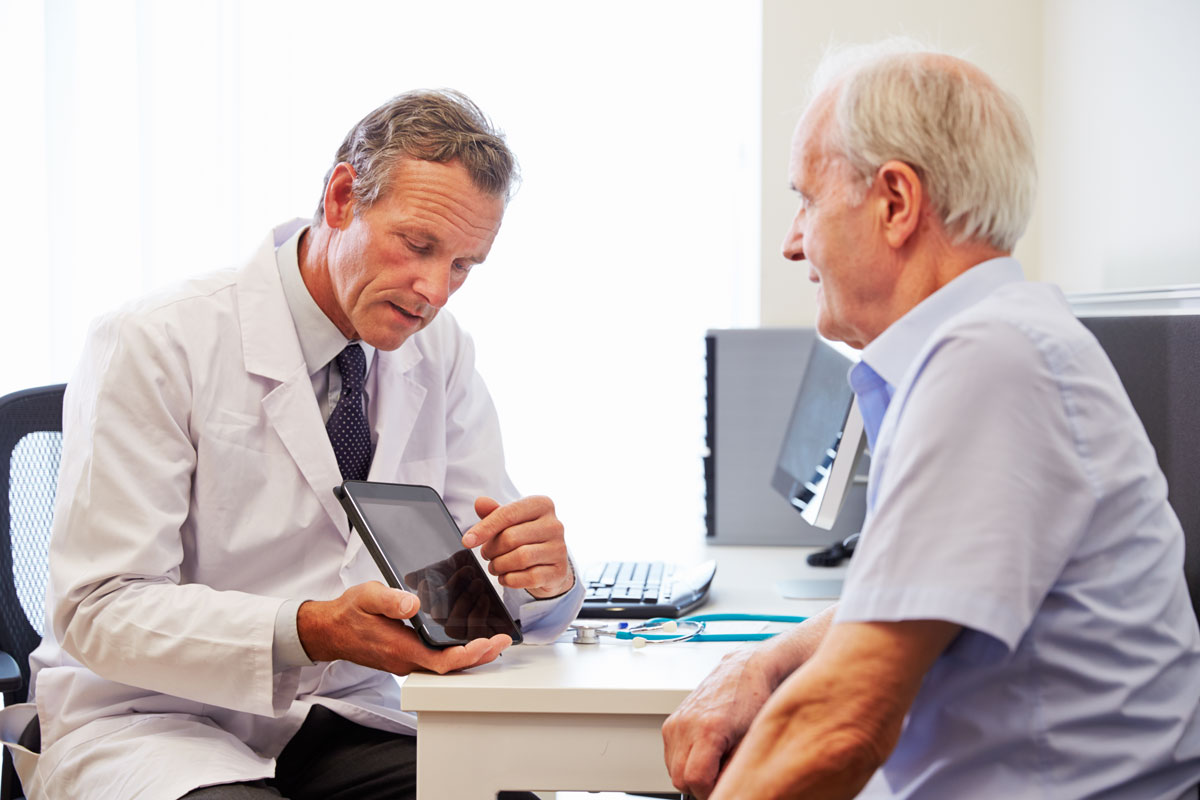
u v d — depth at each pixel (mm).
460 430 1595
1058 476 758
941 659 818
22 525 1516
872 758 746
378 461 1398
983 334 781
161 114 2654
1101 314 1565
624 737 1006
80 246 2662
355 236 1286
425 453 1521
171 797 1079
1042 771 789
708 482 2236
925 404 779
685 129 2650
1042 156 2340
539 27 2652
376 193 1265
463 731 1012
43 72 2641
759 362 2219
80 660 1209
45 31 2621
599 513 2725
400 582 1070
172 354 1292
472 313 2703
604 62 2654
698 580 1575
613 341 2697
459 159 1253
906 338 900
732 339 2225
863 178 908
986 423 756
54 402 1581
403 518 1162
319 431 1349
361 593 1078
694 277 2674
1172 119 1685
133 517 1221
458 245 1277
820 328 1002
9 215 2646
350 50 2652
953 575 731
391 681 1475
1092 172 2035
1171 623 837
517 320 2701
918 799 817
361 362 1426
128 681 1188
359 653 1086
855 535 1913
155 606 1173
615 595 1492
